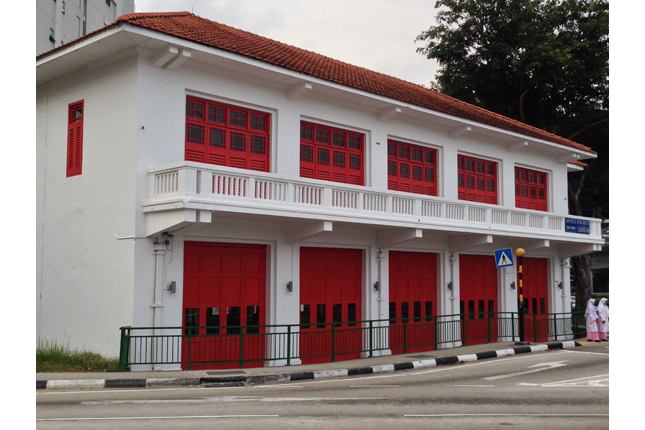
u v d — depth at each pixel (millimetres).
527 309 25375
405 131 20781
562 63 32625
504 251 19984
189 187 13484
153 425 8172
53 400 10445
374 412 9305
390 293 20047
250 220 16031
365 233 19047
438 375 13984
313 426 8180
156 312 14227
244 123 16672
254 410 9414
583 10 35812
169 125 15008
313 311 17750
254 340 16031
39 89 17859
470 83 37469
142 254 14234
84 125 16125
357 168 19422
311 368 14352
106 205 15086
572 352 18734
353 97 18453
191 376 12742
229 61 15344
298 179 15633
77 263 15836
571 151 26719
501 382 12758
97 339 14844
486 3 36469
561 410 9578
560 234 24594
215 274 15711
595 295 46062
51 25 30906
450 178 22188
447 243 21922
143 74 14633
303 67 17469
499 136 23625
